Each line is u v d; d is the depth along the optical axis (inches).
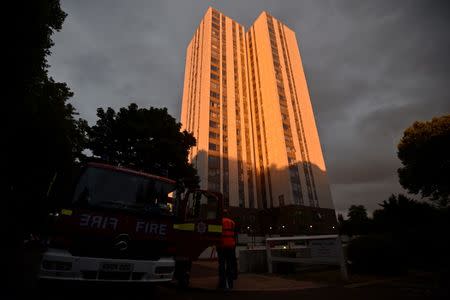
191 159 2076.8
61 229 160.4
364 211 2630.4
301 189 1990.7
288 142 2107.5
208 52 2308.1
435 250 433.1
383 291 228.8
